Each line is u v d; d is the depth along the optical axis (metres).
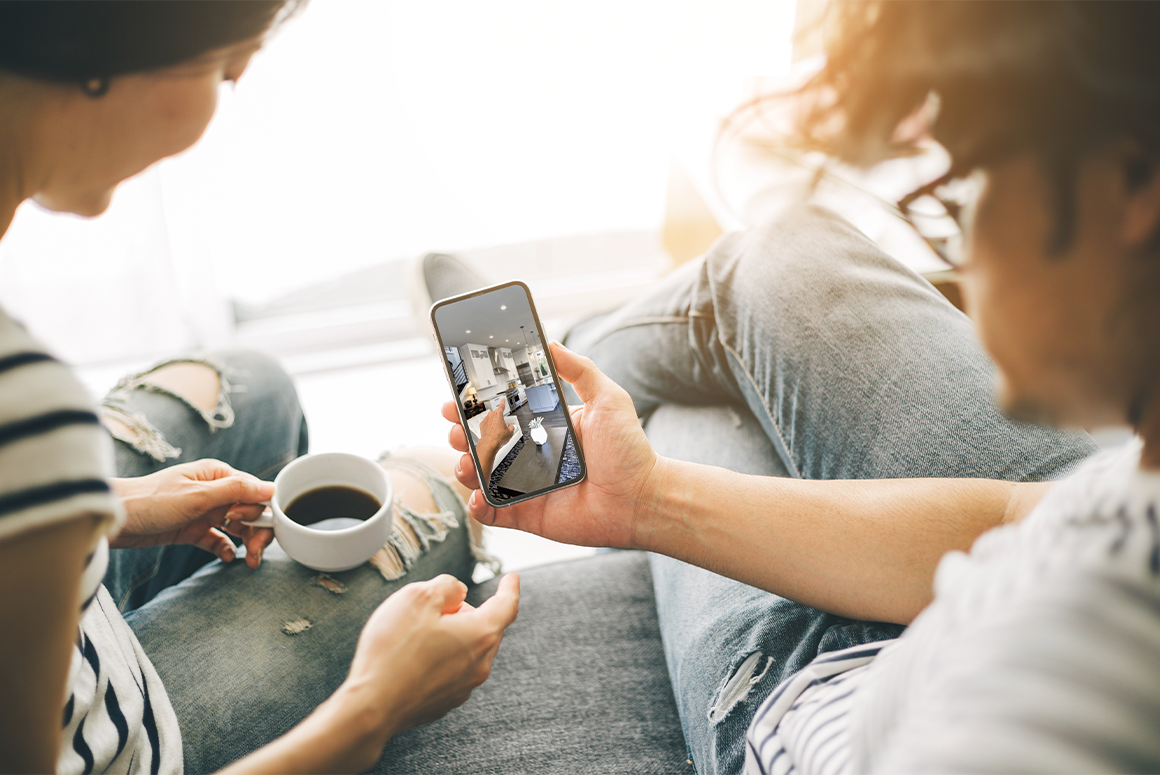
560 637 0.82
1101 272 0.29
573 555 1.36
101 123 0.37
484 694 0.76
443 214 1.60
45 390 0.34
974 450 0.69
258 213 1.45
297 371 1.67
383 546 0.72
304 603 0.71
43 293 1.38
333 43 1.32
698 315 0.92
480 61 1.41
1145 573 0.28
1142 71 0.25
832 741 0.46
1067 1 0.26
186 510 0.65
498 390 0.68
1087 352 0.31
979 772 0.26
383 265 1.72
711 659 0.69
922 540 0.61
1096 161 0.27
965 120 0.29
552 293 1.84
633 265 1.89
